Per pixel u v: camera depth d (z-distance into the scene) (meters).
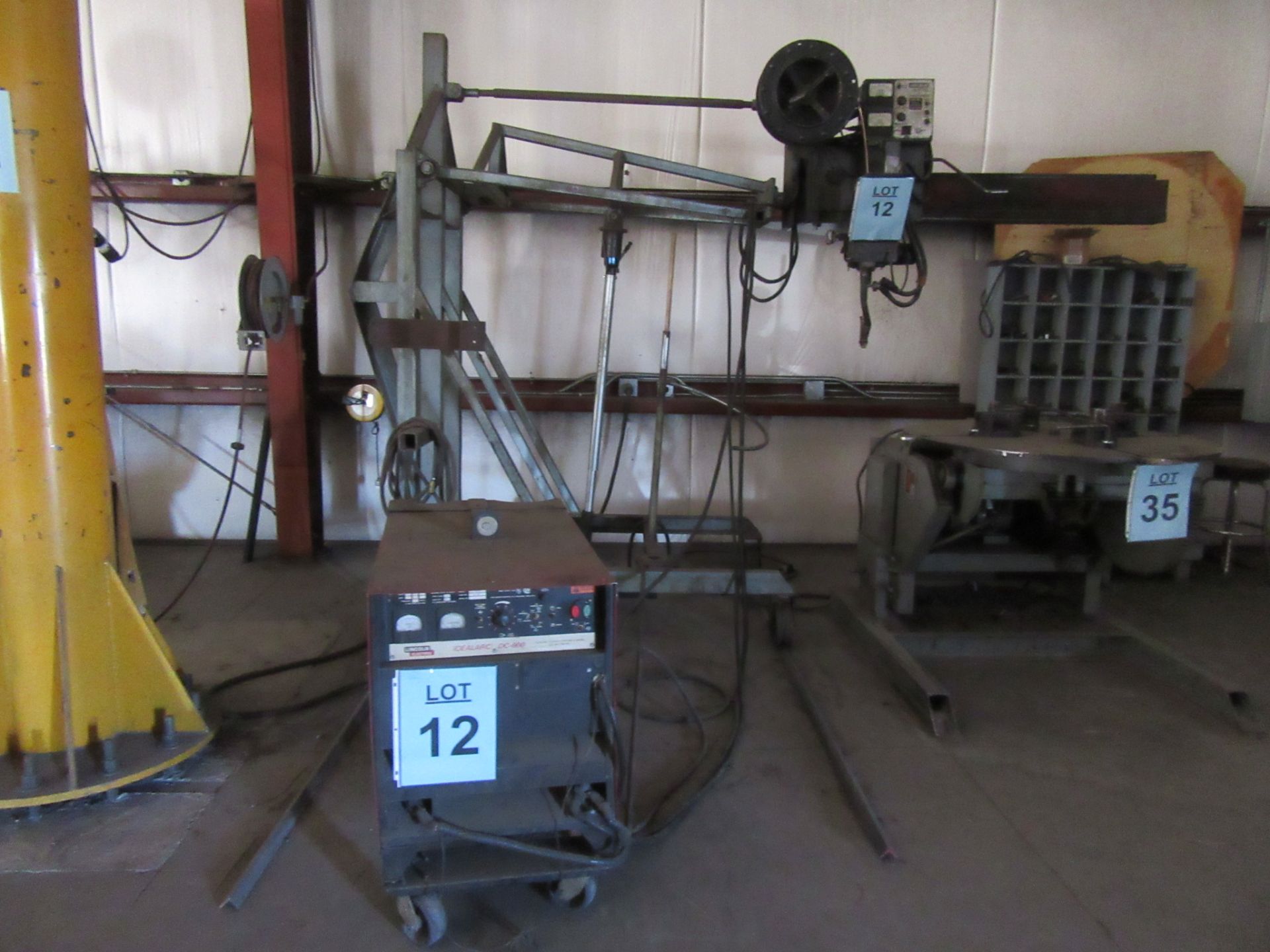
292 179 3.08
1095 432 2.24
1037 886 1.47
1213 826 1.67
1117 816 1.70
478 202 3.09
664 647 2.60
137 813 1.64
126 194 3.22
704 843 1.59
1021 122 3.52
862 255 2.37
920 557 2.46
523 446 2.69
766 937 1.34
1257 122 3.57
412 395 2.39
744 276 2.51
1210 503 3.87
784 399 3.56
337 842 1.57
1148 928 1.37
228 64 3.30
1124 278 3.32
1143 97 3.53
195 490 3.59
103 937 1.31
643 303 3.56
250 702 2.12
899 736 2.03
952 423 3.16
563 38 3.35
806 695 2.19
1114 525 2.56
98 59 3.29
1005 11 3.43
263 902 1.40
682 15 3.36
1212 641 2.67
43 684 1.64
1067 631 2.54
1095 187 2.55
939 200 2.54
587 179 3.45
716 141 3.45
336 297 3.50
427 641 1.25
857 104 2.19
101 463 1.67
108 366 3.50
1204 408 3.65
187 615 2.75
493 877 1.27
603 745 1.32
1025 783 1.82
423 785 1.26
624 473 3.68
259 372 3.52
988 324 3.38
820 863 1.53
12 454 1.54
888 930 1.36
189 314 3.47
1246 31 3.49
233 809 1.66
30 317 1.52
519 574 1.29
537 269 3.51
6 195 1.48
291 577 3.16
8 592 1.59
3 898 1.39
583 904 1.38
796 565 3.48
